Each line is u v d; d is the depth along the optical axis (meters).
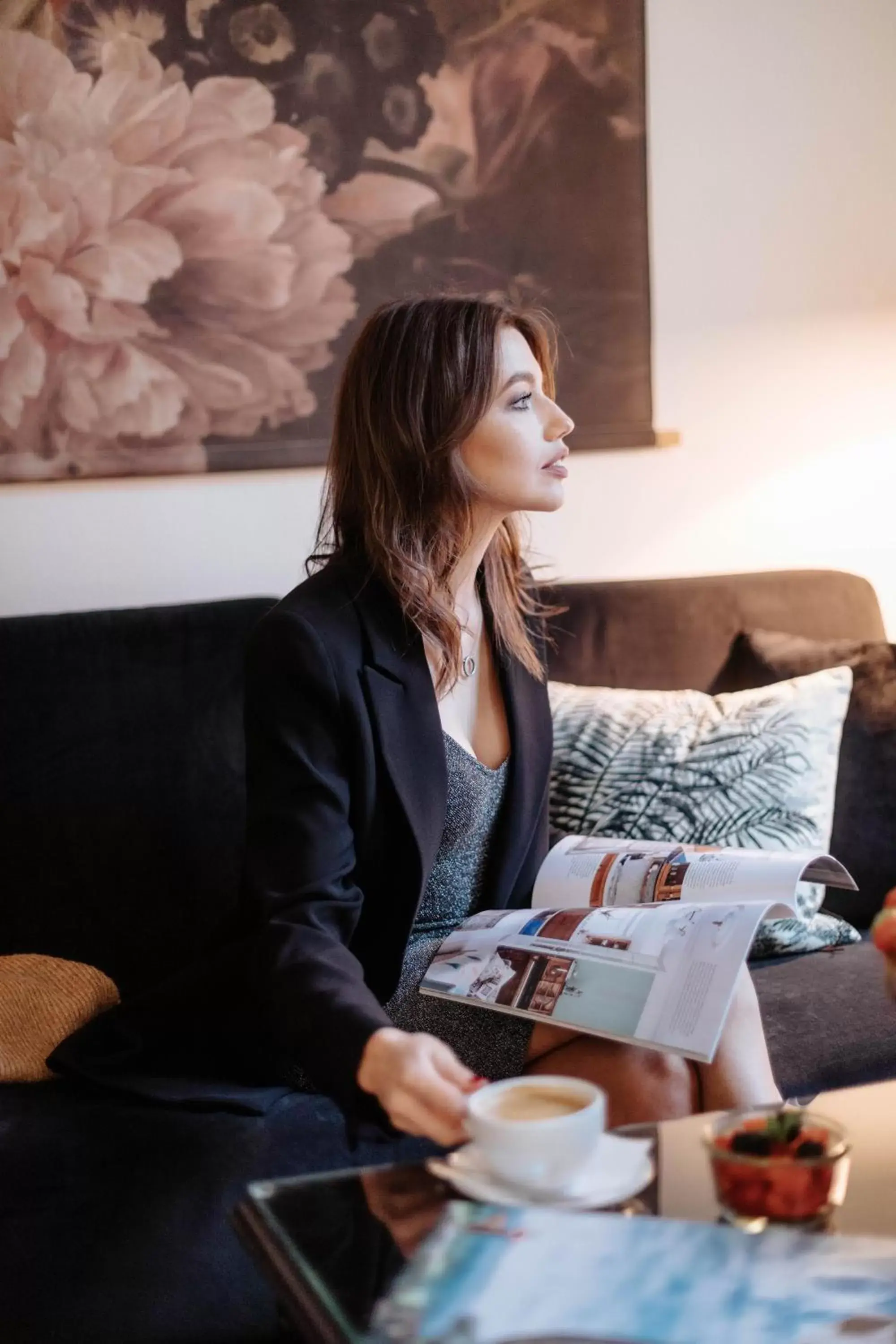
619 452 2.24
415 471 1.36
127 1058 1.30
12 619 1.80
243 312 2.07
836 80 2.27
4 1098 1.29
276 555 2.13
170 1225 1.14
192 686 1.79
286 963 1.06
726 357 2.27
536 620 1.92
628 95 2.18
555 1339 0.70
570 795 1.71
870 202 2.30
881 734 1.78
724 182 2.25
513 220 2.16
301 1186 0.85
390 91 2.11
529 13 2.14
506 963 1.16
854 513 2.33
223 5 2.03
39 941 1.67
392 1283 0.75
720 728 1.73
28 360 2.01
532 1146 0.79
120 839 1.71
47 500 2.04
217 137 2.04
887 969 0.85
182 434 2.06
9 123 1.98
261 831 1.23
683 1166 0.85
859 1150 0.89
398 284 2.13
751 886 1.22
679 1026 0.99
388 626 1.35
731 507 2.29
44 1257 1.14
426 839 1.30
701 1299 0.73
